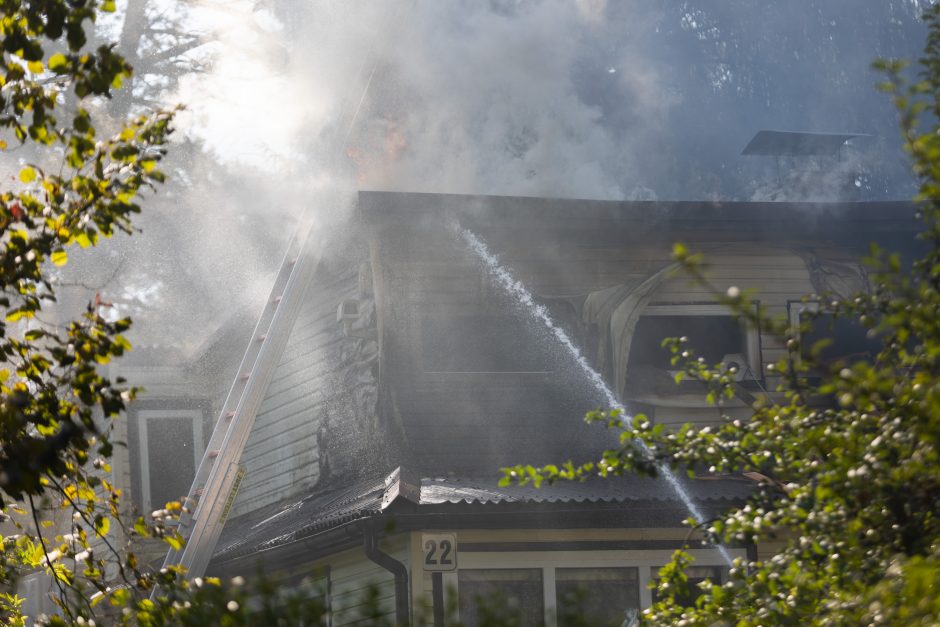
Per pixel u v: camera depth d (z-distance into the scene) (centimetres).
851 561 1076
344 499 2809
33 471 1111
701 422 2902
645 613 1283
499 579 2538
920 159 949
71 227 1177
